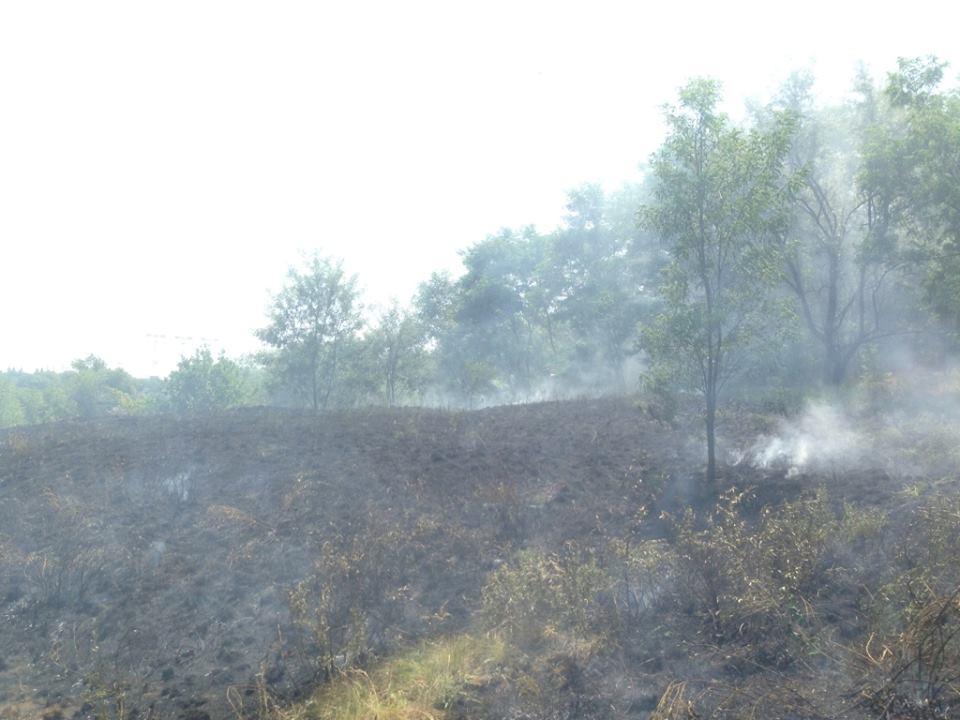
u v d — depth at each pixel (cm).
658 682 532
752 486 909
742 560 623
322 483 1073
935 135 1363
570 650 580
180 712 552
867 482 895
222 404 2716
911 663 473
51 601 773
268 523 948
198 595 761
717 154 995
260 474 1153
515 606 621
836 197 1709
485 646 596
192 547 893
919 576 563
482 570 768
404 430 1402
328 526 915
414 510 954
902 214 1455
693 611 632
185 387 2744
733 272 1017
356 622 613
